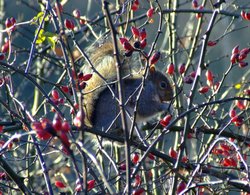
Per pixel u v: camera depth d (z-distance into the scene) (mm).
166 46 13883
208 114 9492
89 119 9953
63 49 6770
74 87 6852
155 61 7020
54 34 8062
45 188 10125
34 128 5145
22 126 7879
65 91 7730
